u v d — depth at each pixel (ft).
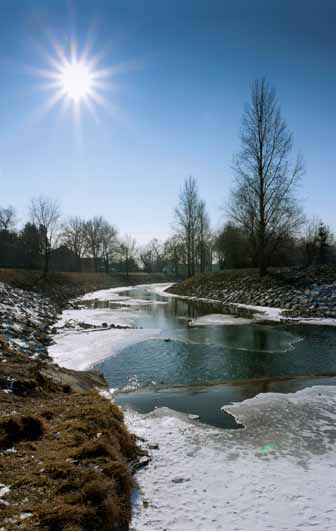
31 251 149.79
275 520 10.27
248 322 49.80
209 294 82.89
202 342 37.52
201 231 135.64
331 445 15.37
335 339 38.70
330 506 10.96
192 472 13.07
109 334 40.96
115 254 228.84
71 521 9.18
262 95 73.72
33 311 51.90
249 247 98.17
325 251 104.99
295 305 57.00
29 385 19.38
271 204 73.36
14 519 9.02
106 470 11.76
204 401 21.44
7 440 13.15
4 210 176.76
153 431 16.83
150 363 30.09
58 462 11.82
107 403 18.51
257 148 74.02
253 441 15.78
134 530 9.89
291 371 27.99
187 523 10.17
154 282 205.36
